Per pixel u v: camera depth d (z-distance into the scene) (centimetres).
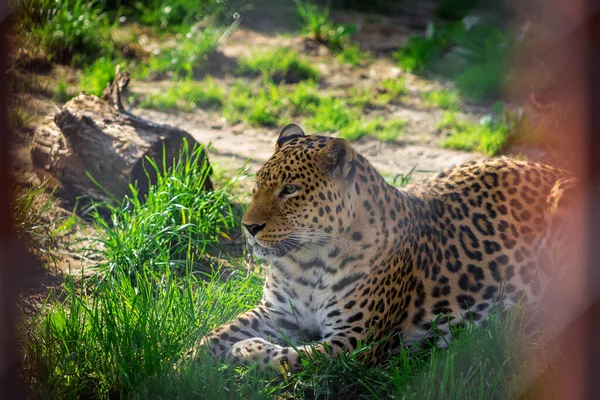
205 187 1535
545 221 1108
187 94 2262
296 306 1068
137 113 2131
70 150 1488
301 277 1044
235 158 1869
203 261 1350
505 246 1093
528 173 1154
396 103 2356
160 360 946
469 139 2041
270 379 965
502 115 2141
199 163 1532
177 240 1364
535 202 1122
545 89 2162
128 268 1238
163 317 1009
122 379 923
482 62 2603
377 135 2086
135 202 1368
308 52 2755
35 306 1134
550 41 2309
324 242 996
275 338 1091
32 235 1311
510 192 1127
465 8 3291
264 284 1169
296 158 986
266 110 2192
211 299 1135
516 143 1966
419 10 3366
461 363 971
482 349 981
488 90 2417
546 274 1087
